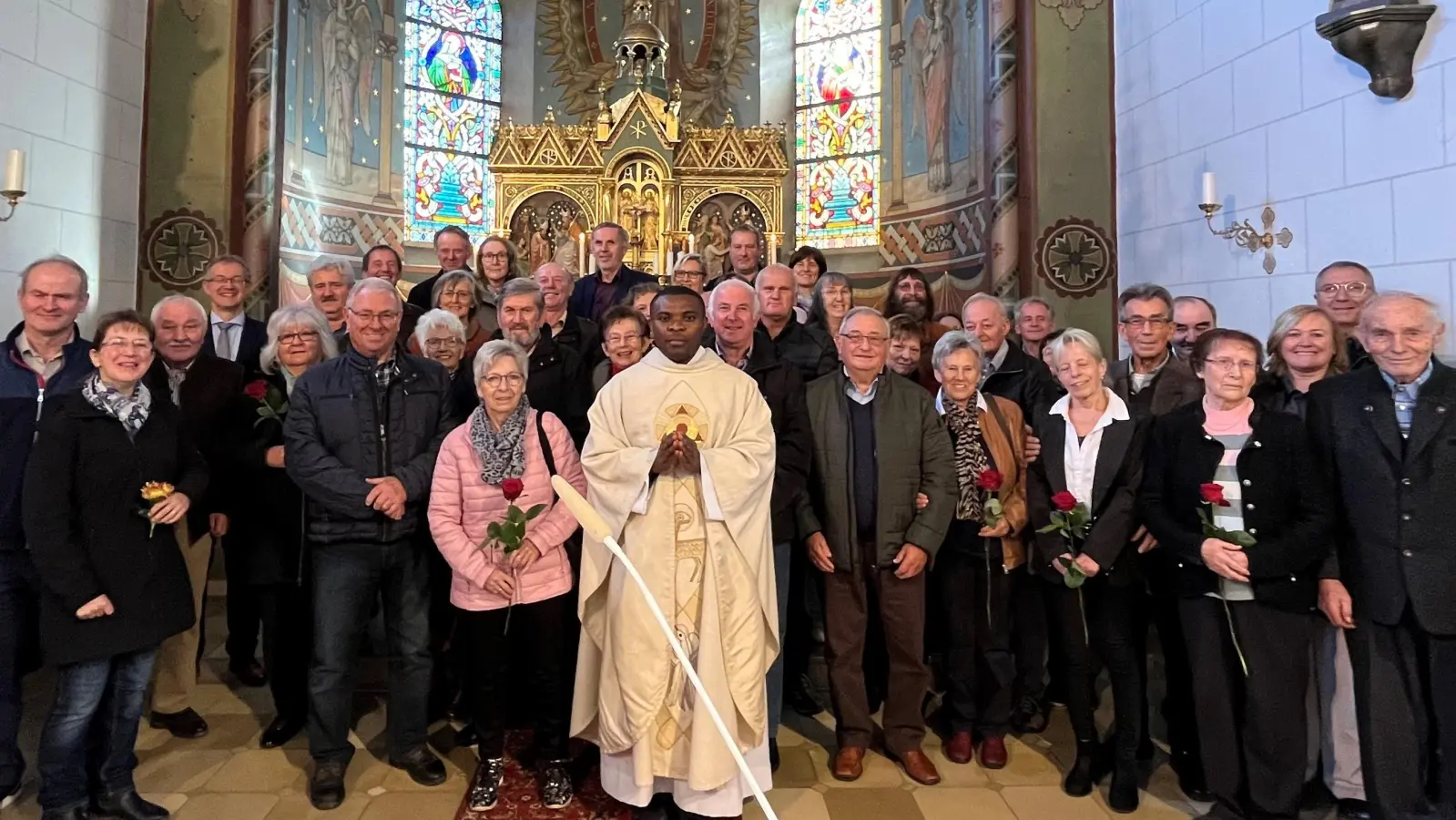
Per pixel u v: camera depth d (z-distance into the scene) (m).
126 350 2.66
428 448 3.08
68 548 2.56
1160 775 3.22
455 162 10.05
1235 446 2.76
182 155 6.24
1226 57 5.06
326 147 8.23
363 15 8.80
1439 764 2.54
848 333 3.18
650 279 5.47
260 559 3.30
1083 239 6.25
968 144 8.23
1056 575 3.05
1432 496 2.51
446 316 3.60
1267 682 2.68
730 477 2.66
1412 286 3.85
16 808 2.89
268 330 3.48
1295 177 4.54
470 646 2.97
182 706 3.49
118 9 5.91
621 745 2.66
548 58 10.49
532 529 2.93
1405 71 3.83
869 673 3.75
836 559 3.19
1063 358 3.07
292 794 3.02
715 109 10.40
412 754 3.11
